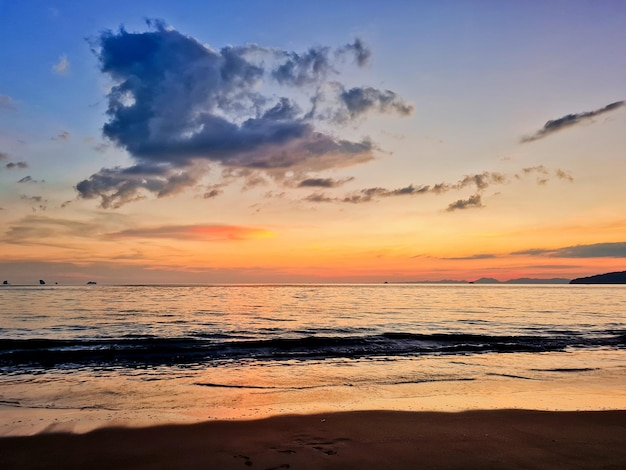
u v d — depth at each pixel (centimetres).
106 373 1316
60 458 579
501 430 697
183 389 1074
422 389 1072
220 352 1738
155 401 948
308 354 1703
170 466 551
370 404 899
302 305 5522
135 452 602
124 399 970
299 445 629
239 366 1441
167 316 3638
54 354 1648
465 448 610
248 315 3806
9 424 742
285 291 12319
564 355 1678
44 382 1168
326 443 636
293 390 1063
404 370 1348
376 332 2500
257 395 1005
